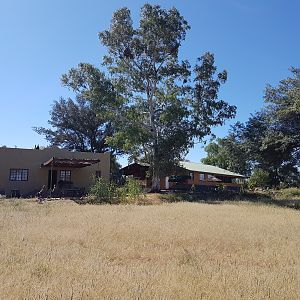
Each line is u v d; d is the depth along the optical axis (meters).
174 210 22.02
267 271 7.66
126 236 11.74
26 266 7.48
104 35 40.00
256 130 37.06
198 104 40.22
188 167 55.06
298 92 32.00
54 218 16.77
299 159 36.09
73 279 6.55
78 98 68.56
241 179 65.38
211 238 11.75
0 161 36.97
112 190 32.12
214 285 6.29
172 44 39.69
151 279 6.55
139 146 39.66
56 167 39.09
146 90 40.78
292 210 26.22
